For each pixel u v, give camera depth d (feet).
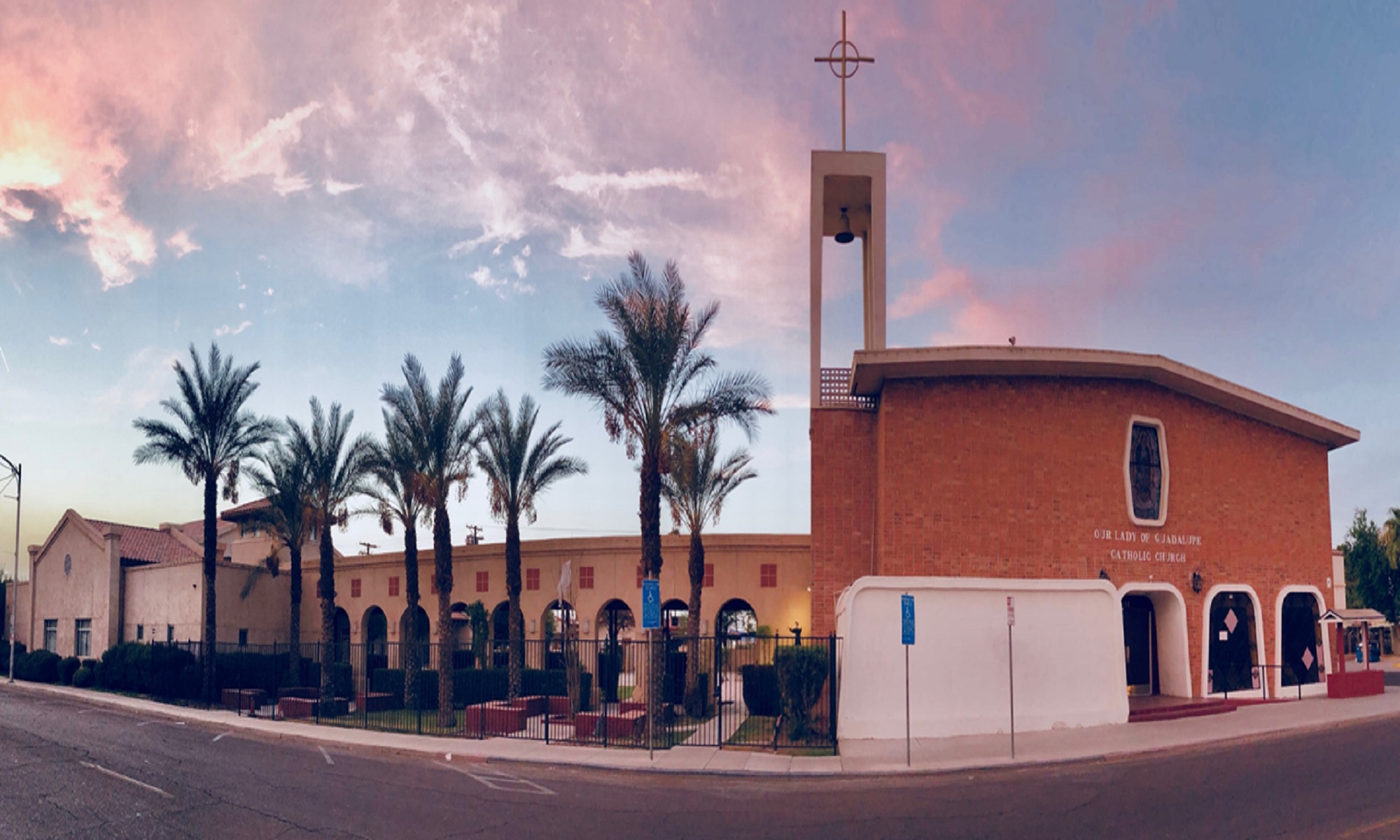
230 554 185.37
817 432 98.94
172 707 111.34
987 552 87.61
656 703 79.36
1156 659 91.25
